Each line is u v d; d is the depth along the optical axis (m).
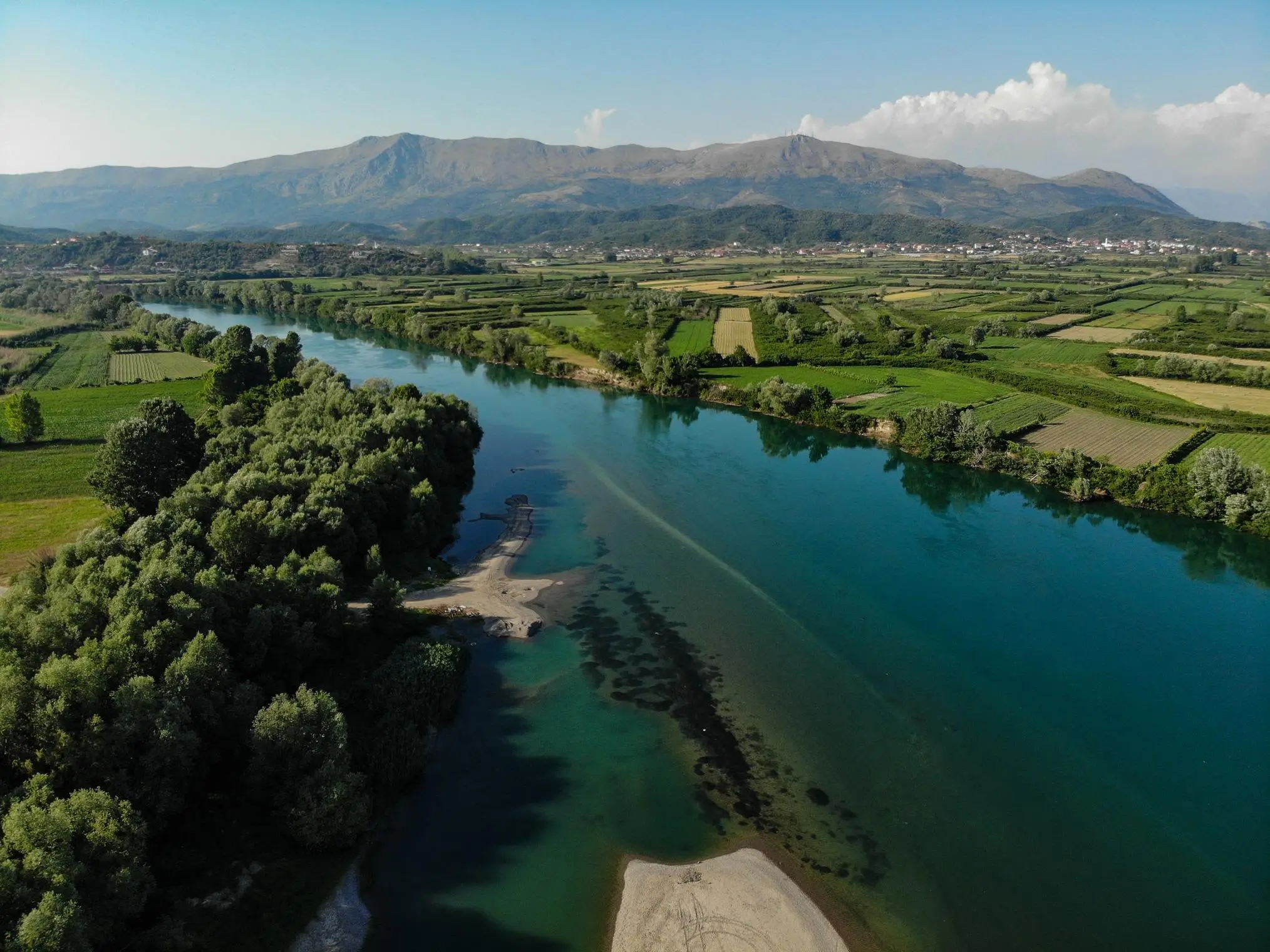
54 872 34.72
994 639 73.75
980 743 58.94
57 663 43.62
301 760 47.19
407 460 96.56
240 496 77.38
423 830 48.75
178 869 42.75
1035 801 53.03
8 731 41.81
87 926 34.38
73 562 62.59
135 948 37.31
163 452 92.56
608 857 47.19
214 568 58.19
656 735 58.84
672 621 75.88
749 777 54.72
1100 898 45.12
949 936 42.28
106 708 44.84
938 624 76.12
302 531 72.62
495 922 42.41
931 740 59.16
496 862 46.50
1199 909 44.44
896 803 52.56
